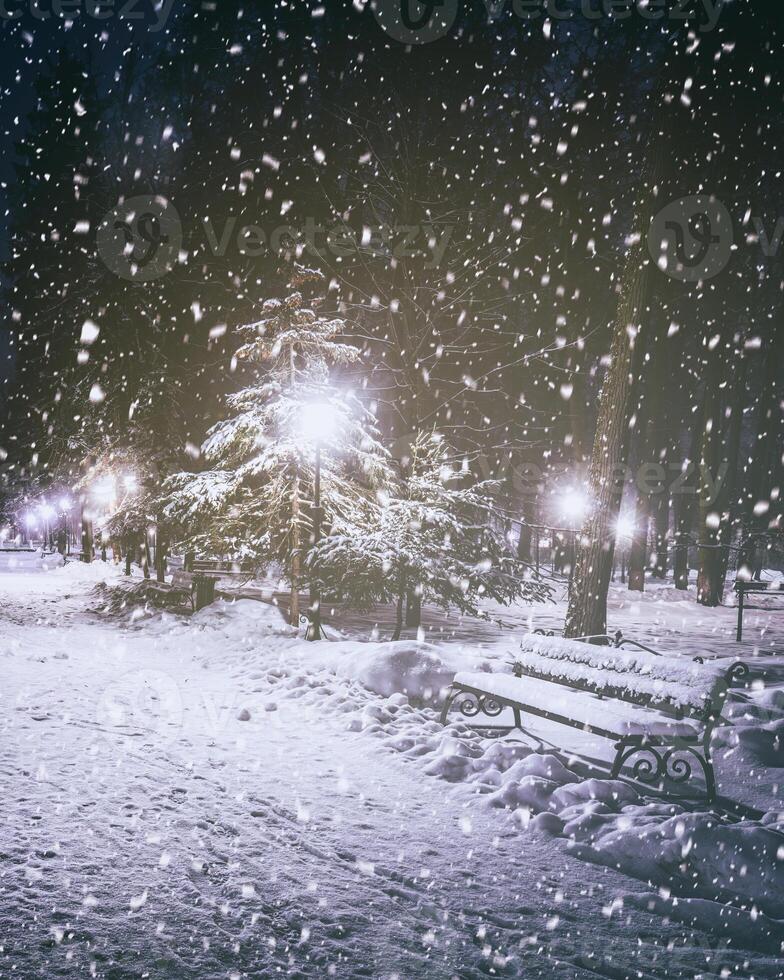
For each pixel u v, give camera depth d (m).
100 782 6.21
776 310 32.88
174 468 24.73
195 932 3.98
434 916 4.37
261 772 6.83
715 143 23.77
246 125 24.62
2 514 44.03
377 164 21.91
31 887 4.33
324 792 6.38
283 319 15.62
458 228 22.47
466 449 26.67
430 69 21.42
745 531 35.00
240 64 24.55
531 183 25.78
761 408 34.50
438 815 6.00
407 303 20.78
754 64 20.95
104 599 22.09
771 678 12.45
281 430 15.29
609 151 26.58
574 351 29.17
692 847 5.18
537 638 9.48
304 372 15.50
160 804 5.82
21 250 31.00
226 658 12.37
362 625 17.19
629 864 5.18
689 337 36.94
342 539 13.76
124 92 25.88
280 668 11.17
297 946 3.92
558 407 32.72
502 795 6.25
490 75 23.12
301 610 17.94
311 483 15.34
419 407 20.98
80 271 28.22
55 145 29.48
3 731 7.58
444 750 7.58
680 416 40.22
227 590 19.73
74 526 52.53
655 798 6.70
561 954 4.04
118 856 4.85
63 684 10.07
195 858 4.91
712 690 6.73
